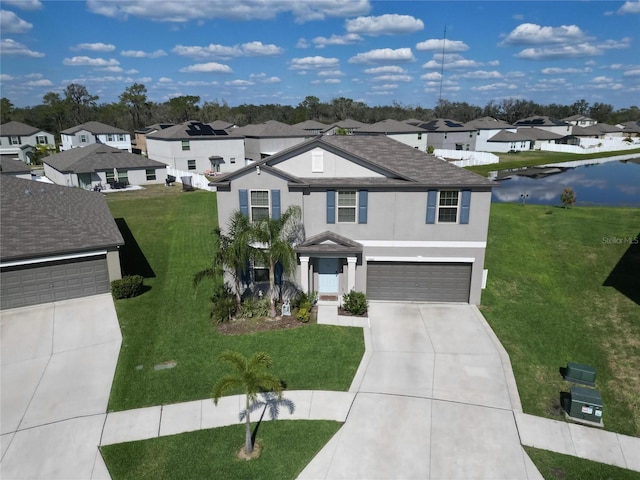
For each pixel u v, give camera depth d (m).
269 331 18.50
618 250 26.50
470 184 19.62
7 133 79.56
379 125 82.62
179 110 120.50
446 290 21.30
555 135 91.12
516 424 13.43
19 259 19.58
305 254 20.23
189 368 16.03
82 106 119.38
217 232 19.31
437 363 16.39
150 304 20.91
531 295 22.05
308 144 20.28
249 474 11.56
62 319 19.31
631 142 98.50
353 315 19.95
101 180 48.03
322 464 11.89
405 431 13.06
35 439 12.68
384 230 20.66
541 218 33.56
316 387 15.02
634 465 12.06
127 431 13.05
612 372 16.16
